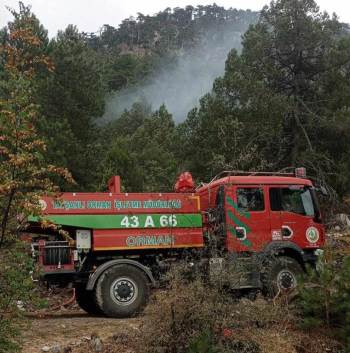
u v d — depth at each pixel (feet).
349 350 27.45
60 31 91.86
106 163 74.49
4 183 19.31
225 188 36.83
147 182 75.25
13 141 19.83
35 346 25.52
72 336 27.55
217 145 71.92
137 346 25.09
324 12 82.99
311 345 27.71
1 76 39.04
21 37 21.16
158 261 35.40
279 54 82.79
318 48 81.97
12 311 20.56
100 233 33.96
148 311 25.75
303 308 29.71
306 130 78.95
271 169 74.18
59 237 35.01
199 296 25.29
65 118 75.36
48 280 34.17
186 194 36.27
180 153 79.87
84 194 33.88
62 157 68.03
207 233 36.52
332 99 78.07
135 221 34.73
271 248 36.76
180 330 24.81
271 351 25.68
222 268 27.99
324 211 71.20
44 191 20.33
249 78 78.28
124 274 33.73
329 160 74.08
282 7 81.82
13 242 20.61
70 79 82.02
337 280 29.07
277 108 75.05
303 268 38.06
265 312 27.58
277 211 38.14
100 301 33.04
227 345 24.68
